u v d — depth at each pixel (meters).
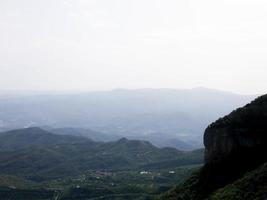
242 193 172.25
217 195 182.25
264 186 169.12
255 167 195.38
